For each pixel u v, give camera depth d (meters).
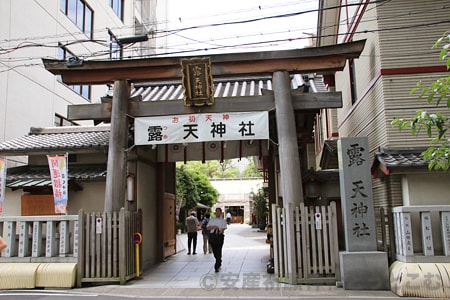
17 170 13.05
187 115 10.49
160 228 13.77
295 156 9.84
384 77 10.43
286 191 9.69
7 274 9.40
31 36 18.31
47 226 9.93
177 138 10.45
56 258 9.77
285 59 10.30
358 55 10.16
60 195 10.10
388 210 9.16
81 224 9.77
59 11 20.95
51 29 20.05
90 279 9.56
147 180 13.11
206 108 10.47
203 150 13.63
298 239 9.12
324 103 10.30
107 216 9.81
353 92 14.15
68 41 19.38
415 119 5.16
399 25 10.61
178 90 13.64
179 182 34.78
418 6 10.62
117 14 29.39
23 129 17.48
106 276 9.61
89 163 12.75
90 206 11.80
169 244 15.01
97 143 12.09
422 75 10.30
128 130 10.95
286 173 9.75
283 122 10.02
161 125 10.54
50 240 9.86
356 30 13.16
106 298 8.20
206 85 10.26
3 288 9.31
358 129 13.16
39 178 12.09
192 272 11.34
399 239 8.61
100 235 9.77
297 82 12.46
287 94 10.19
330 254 9.05
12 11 17.05
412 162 9.12
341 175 9.18
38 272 9.48
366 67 12.05
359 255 8.53
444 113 10.02
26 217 9.98
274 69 10.33
